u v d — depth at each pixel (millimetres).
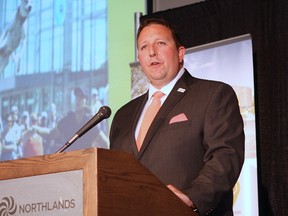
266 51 4059
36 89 4875
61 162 1808
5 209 1924
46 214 1820
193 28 4449
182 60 2822
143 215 1813
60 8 4891
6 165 1943
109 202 1727
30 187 1875
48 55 4875
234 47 3990
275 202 3852
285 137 3863
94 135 4512
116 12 4668
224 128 2438
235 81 3949
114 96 4543
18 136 4891
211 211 2389
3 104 5027
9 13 5121
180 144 2480
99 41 4680
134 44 4547
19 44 5043
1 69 5098
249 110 3852
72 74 4738
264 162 3943
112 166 1757
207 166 2273
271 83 3994
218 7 4352
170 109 2592
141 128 2693
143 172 1840
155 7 4781
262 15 4121
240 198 3771
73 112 4664
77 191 1760
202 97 2570
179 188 2420
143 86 4293
